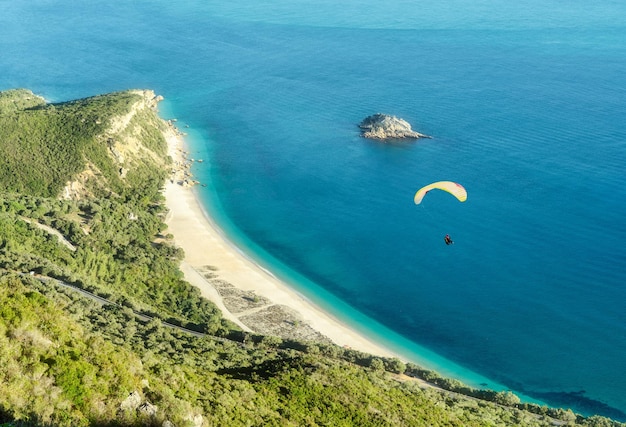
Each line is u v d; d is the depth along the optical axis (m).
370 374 103.69
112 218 162.00
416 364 128.12
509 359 130.50
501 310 145.25
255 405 78.75
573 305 146.50
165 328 111.88
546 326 139.88
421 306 146.88
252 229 178.00
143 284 138.00
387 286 154.00
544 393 121.88
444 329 139.25
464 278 157.25
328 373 95.75
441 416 92.44
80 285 122.50
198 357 97.75
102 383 62.53
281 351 113.12
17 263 120.88
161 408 64.25
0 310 67.69
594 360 130.12
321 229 178.75
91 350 68.19
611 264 160.75
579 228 176.50
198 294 139.25
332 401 86.88
